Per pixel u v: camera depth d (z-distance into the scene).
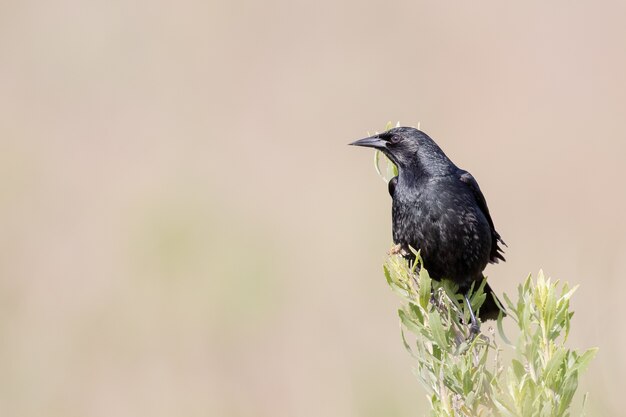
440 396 6.83
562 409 6.25
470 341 7.69
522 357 6.85
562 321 6.50
